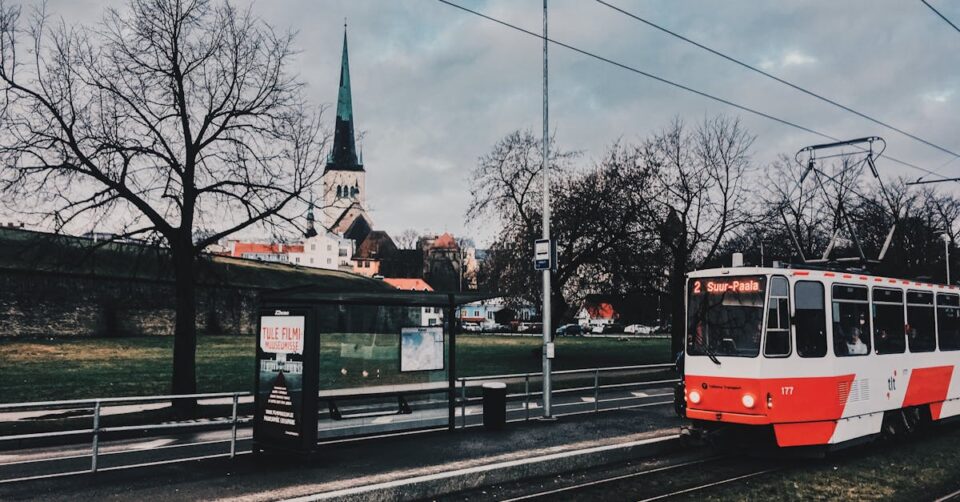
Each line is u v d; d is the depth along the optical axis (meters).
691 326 13.17
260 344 12.23
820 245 41.56
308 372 11.59
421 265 131.12
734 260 13.34
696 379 12.97
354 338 14.83
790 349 12.34
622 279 35.97
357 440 13.74
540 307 39.12
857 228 41.88
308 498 9.03
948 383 16.19
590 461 12.56
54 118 18.34
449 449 12.80
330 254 135.00
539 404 22.03
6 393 25.53
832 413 12.69
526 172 37.31
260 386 12.20
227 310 64.50
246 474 10.65
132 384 28.67
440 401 15.30
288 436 11.68
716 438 12.83
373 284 91.25
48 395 25.03
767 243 39.72
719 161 33.66
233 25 20.00
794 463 12.62
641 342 65.25
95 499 9.12
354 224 149.12
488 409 15.27
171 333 59.34
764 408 12.09
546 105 17.17
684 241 33.59
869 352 13.74
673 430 15.13
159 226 19.06
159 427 11.37
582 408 20.77
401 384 15.02
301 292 12.52
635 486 10.86
